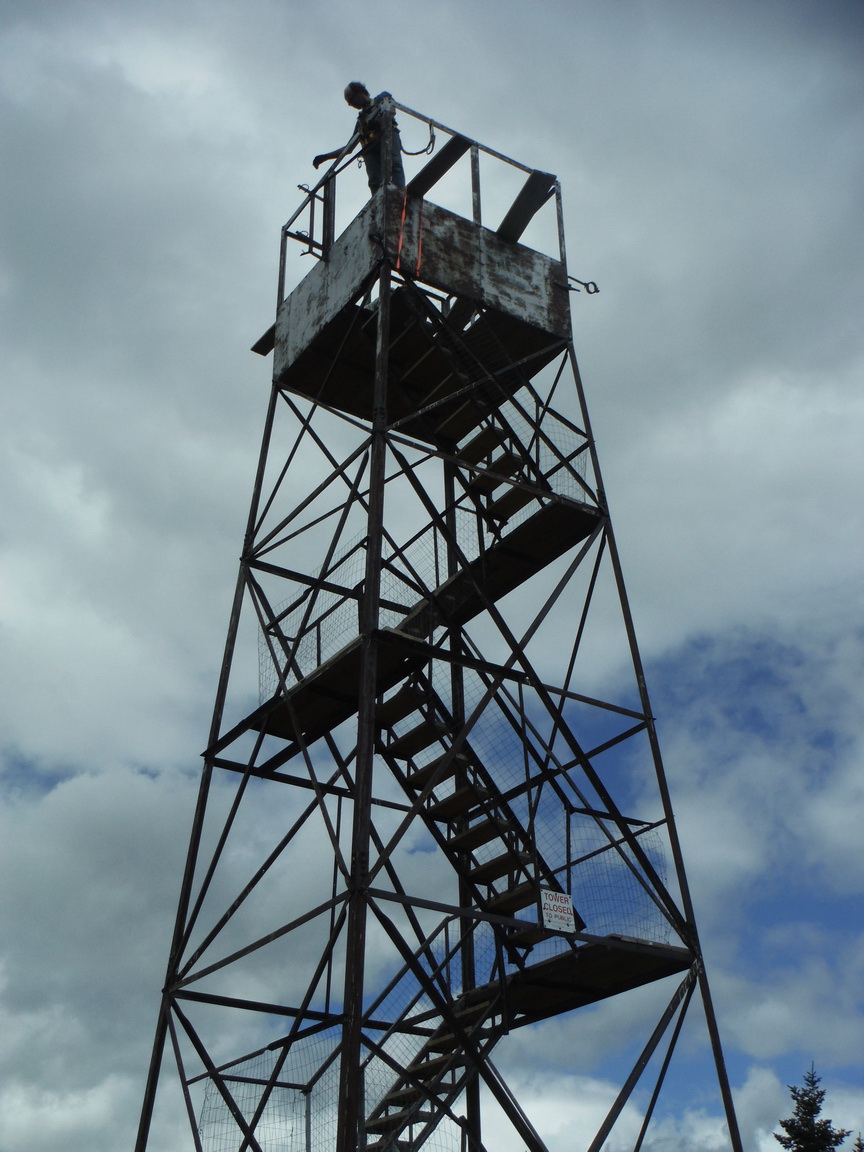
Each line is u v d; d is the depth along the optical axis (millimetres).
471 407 18688
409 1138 16469
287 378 19922
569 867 17469
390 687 18453
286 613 18875
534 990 17391
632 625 17562
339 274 18750
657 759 16922
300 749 17500
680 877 16359
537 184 18469
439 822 19750
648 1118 15445
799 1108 39719
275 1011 16734
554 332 19047
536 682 16500
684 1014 15781
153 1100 16031
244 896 16703
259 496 19125
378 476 16062
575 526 18047
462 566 17516
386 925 14008
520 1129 14680
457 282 18266
